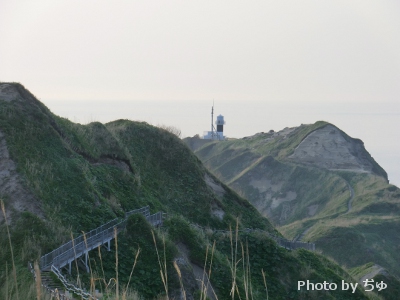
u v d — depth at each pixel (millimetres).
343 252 87938
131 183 48781
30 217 33969
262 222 57125
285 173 144625
